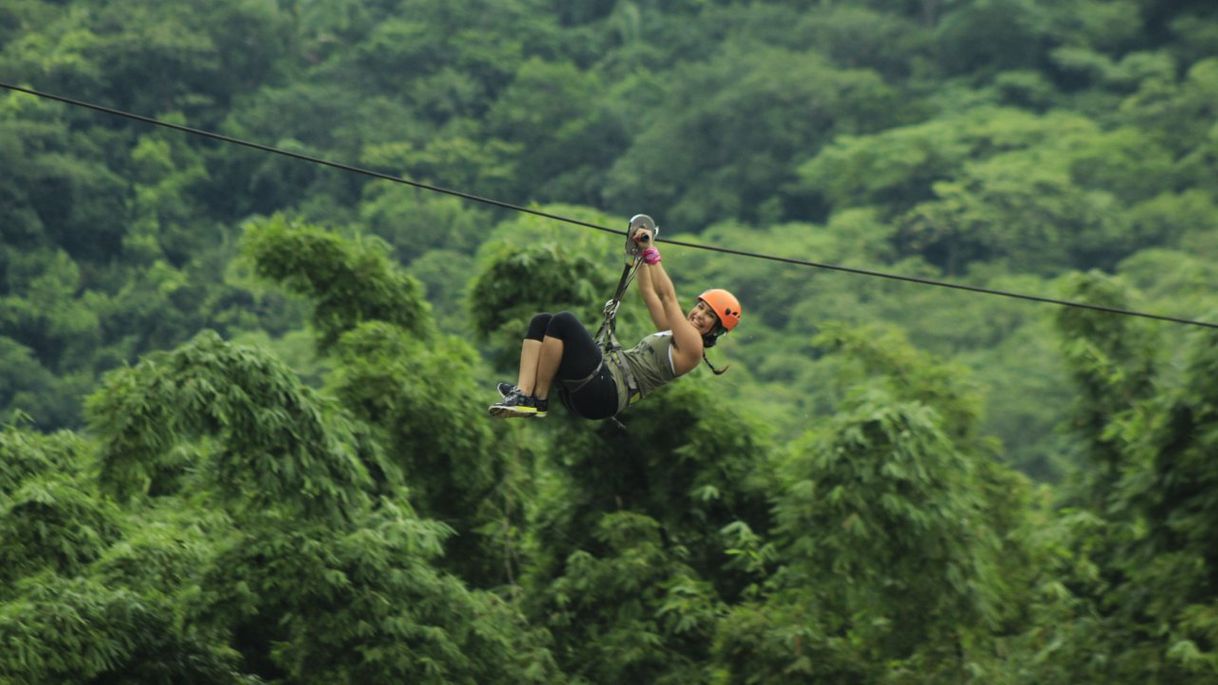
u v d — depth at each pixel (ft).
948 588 75.05
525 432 90.99
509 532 88.99
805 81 391.86
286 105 384.06
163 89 371.56
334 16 444.55
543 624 87.25
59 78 357.41
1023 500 95.66
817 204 375.66
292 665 69.87
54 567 68.28
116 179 335.26
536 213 51.98
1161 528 79.00
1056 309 99.66
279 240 87.97
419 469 85.56
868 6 464.24
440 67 426.92
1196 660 73.05
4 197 307.37
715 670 78.33
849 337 100.48
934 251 342.64
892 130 379.76
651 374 47.83
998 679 79.92
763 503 89.40
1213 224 321.32
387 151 371.35
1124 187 345.31
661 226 384.47
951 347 287.89
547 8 480.64
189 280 322.14
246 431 68.23
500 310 90.27
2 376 269.64
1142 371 97.04
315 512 70.59
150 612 65.82
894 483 73.05
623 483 91.40
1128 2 436.76
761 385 264.31
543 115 406.62
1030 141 364.38
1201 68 379.76
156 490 82.79
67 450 80.74
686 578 81.61
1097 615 85.92
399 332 89.15
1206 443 73.97
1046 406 253.24
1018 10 422.41
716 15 465.06
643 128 413.18
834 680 75.36
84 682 63.10
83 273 318.24
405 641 70.74
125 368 70.74
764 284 315.78
